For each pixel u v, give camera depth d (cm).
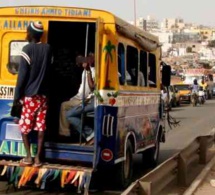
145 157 1340
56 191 1044
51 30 1063
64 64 1083
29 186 1067
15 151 1023
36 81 974
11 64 1036
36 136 1003
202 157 1405
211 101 5672
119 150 1031
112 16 987
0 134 1028
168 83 1380
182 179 1145
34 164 982
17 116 991
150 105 1266
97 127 973
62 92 1067
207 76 6706
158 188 915
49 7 1017
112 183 1079
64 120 1018
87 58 1002
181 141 1881
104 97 980
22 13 1029
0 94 1032
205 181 1170
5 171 993
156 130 1334
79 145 995
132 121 1115
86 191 959
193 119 2991
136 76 1149
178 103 4525
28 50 970
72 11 1006
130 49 1100
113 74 995
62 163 1020
